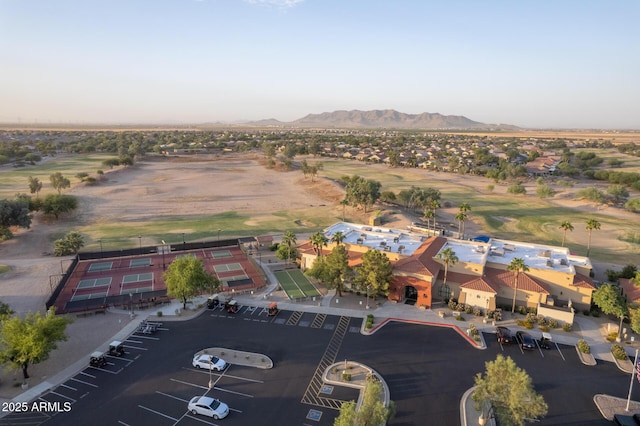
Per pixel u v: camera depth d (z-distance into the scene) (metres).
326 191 176.00
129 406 45.25
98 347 57.50
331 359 54.78
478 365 53.72
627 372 52.69
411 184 196.88
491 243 88.06
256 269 89.50
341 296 74.69
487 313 67.44
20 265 90.44
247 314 67.75
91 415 43.78
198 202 160.38
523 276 71.12
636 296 67.19
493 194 175.00
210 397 46.72
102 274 86.75
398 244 85.50
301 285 80.00
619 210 147.38
